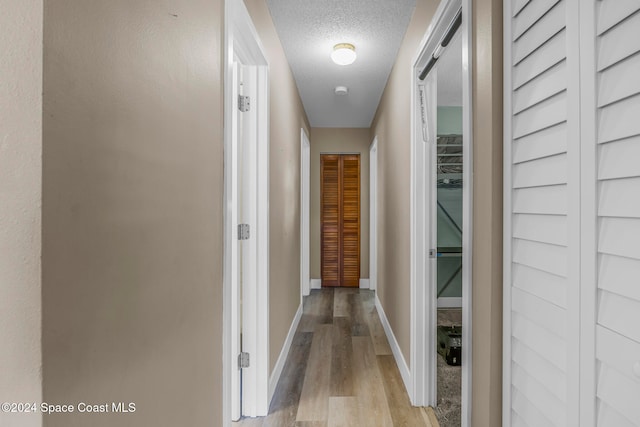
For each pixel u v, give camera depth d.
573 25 0.71
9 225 0.48
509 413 0.99
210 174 1.10
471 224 1.18
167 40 0.83
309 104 3.96
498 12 1.02
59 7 0.50
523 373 0.93
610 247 0.63
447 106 4.18
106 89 0.61
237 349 1.94
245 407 1.95
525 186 0.91
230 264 1.28
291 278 3.06
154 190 0.77
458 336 2.71
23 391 0.48
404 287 2.36
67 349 0.52
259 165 1.99
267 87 1.99
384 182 3.42
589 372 0.68
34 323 0.48
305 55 2.66
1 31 0.48
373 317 3.76
